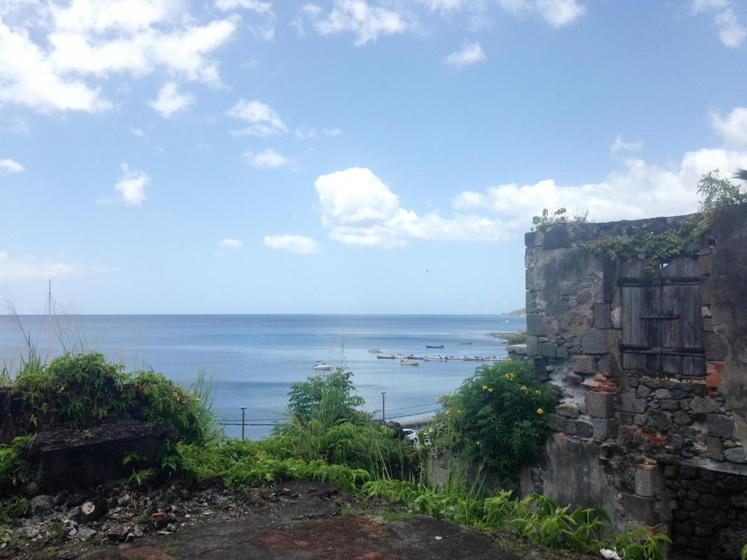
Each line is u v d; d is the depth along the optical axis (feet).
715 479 23.08
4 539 12.16
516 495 25.13
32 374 17.04
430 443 26.58
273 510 15.26
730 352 20.24
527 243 26.45
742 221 20.01
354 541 13.00
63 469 14.79
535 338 25.79
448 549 12.79
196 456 18.51
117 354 24.99
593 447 23.15
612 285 23.39
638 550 16.55
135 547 12.21
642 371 22.58
